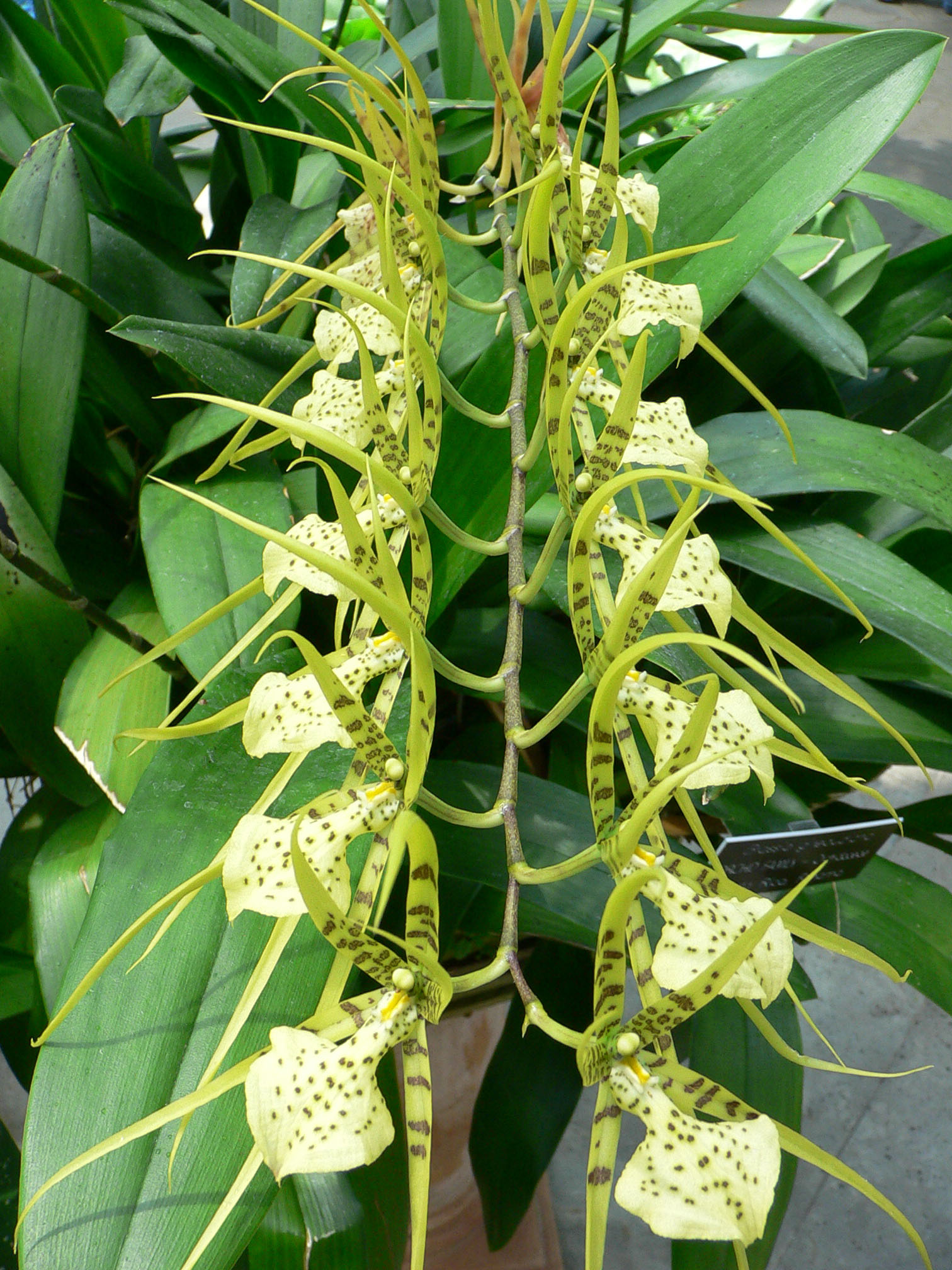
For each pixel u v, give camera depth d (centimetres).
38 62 71
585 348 36
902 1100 88
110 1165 30
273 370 51
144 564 62
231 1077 24
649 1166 22
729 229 48
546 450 46
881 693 56
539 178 32
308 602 55
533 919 46
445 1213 69
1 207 53
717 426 54
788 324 56
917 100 48
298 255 58
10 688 52
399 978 24
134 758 47
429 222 35
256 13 67
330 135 58
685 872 28
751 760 31
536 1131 53
